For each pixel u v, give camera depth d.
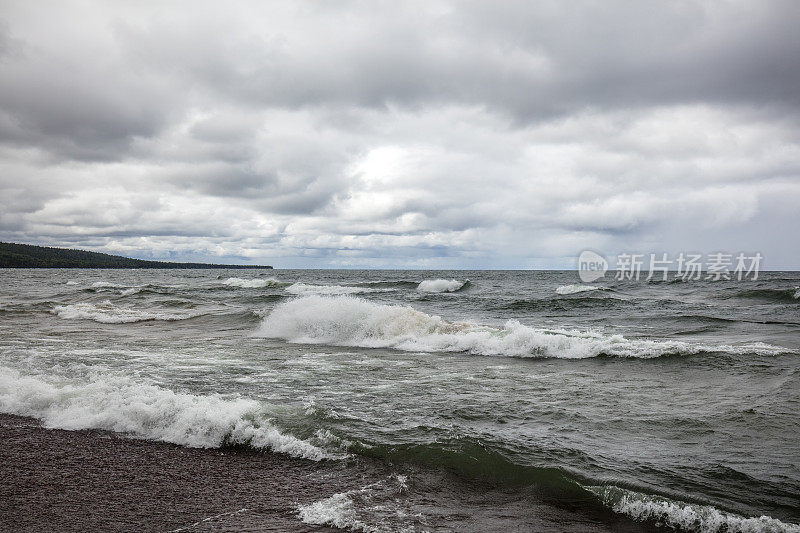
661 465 4.82
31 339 13.32
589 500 4.19
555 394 7.62
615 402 7.12
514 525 3.80
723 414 6.46
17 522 3.75
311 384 8.31
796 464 4.83
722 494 4.23
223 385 8.18
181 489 4.40
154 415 6.18
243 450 5.40
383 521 3.83
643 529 3.79
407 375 9.12
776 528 3.64
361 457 5.11
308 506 4.07
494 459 4.91
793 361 9.42
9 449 5.33
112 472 4.75
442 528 3.73
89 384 7.71
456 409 6.72
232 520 3.82
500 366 10.04
